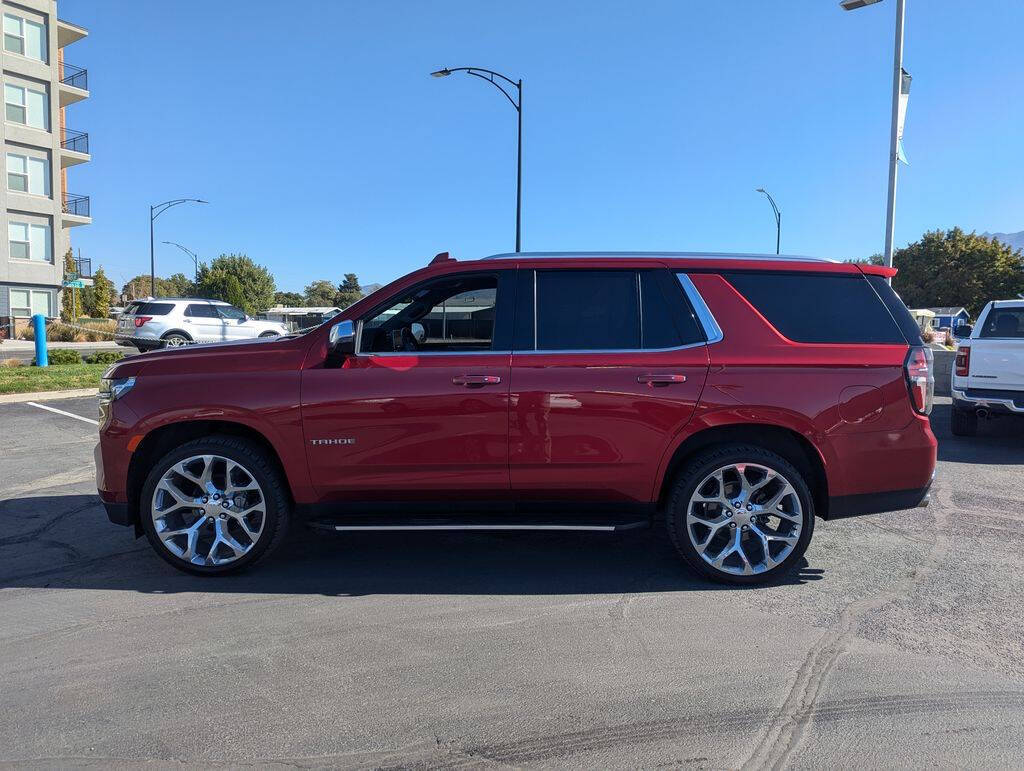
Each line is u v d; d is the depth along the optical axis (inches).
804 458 166.9
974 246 2516.0
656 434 160.7
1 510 226.1
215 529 165.5
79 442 343.3
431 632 139.6
